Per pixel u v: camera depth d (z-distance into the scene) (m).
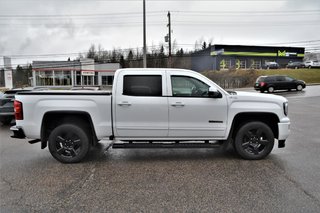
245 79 38.19
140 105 4.88
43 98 4.86
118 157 5.35
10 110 8.98
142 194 3.58
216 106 4.96
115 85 4.92
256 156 5.08
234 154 5.50
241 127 5.08
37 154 5.64
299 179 4.06
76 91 5.04
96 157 5.35
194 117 4.96
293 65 48.56
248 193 3.58
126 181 4.05
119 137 5.02
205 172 4.42
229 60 53.66
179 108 4.92
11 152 5.81
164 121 4.95
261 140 5.09
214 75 40.06
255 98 5.03
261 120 5.29
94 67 48.28
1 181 4.08
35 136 4.92
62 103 4.86
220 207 3.21
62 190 3.73
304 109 13.16
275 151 5.67
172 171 4.48
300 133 7.49
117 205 3.28
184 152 5.70
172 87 4.96
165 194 3.57
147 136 5.01
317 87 28.72
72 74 45.12
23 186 3.88
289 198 3.42
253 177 4.16
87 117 4.94
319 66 47.44
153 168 4.65
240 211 3.10
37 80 43.62
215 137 5.07
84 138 4.96
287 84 23.98
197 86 5.02
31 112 4.86
